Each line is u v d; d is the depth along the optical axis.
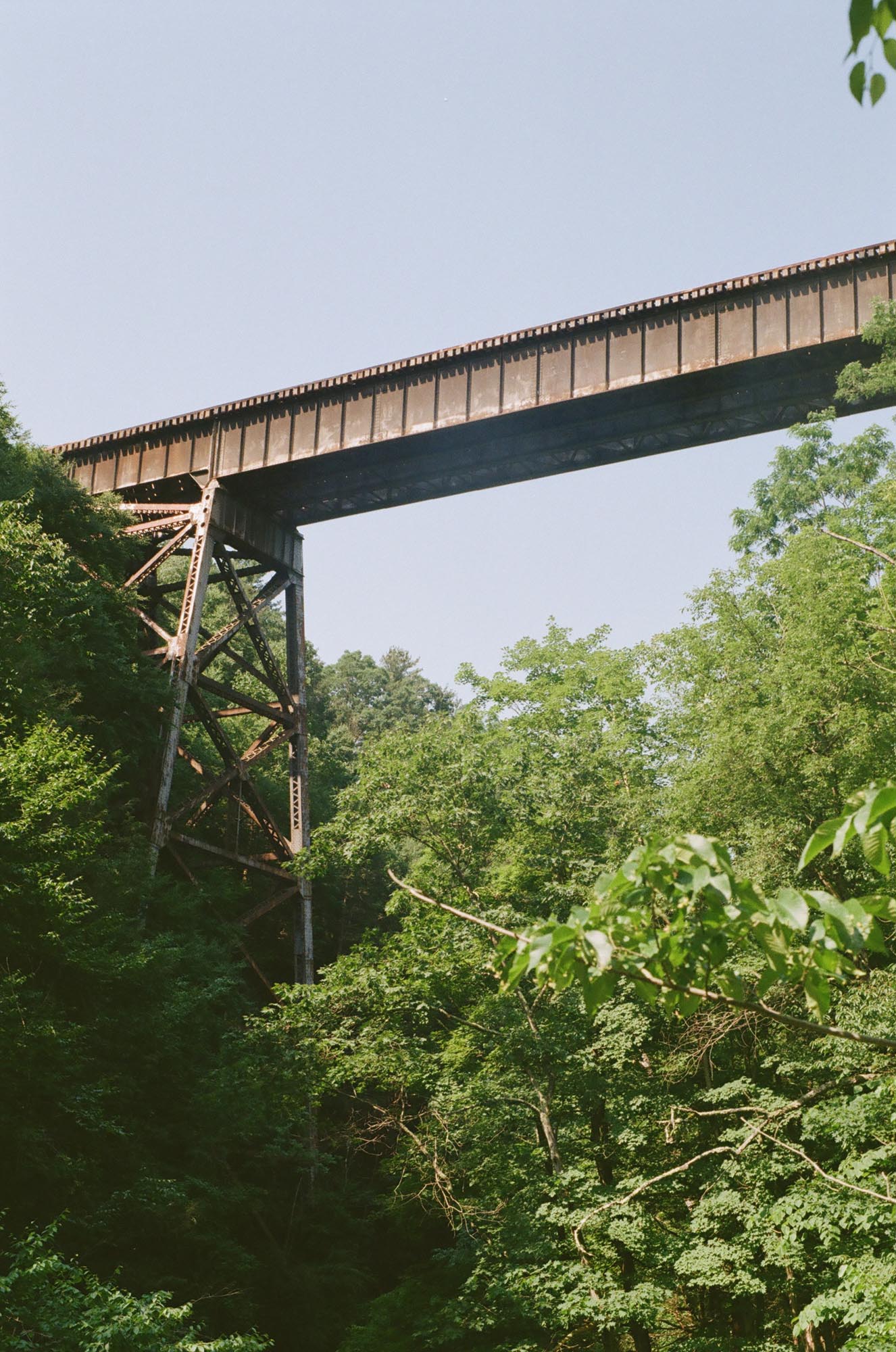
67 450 42.06
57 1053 18.28
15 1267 13.23
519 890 23.11
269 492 41.19
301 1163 31.34
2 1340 12.31
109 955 21.94
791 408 36.75
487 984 22.36
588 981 3.79
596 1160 23.08
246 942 40.94
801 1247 18.48
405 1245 32.34
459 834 22.92
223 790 37.78
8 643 22.75
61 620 24.59
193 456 40.69
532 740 30.27
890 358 31.69
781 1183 21.12
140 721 34.38
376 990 22.42
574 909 3.70
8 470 32.97
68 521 34.75
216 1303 23.61
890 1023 17.53
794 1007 19.23
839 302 34.38
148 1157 22.95
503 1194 21.95
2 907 18.45
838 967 3.67
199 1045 26.47
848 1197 17.28
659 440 38.47
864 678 22.23
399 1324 24.28
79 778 19.78
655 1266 20.36
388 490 41.34
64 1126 19.91
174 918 30.91
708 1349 21.72
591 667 32.81
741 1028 20.41
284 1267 28.08
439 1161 22.73
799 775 22.16
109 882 25.47
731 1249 18.97
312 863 23.66
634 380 36.22
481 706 32.91
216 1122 24.83
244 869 38.97
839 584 23.59
